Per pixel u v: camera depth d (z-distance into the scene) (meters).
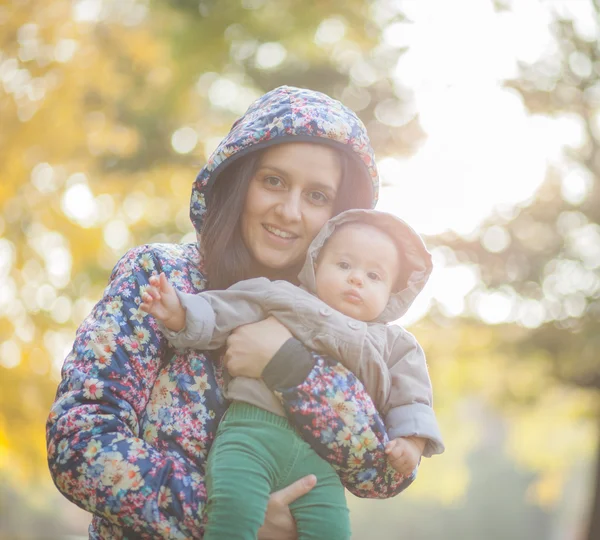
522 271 12.38
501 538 41.97
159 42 10.23
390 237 2.83
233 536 2.43
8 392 8.73
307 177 2.81
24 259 8.52
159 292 2.56
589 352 12.02
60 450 2.46
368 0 11.77
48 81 8.34
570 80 12.54
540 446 15.29
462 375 13.35
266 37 11.65
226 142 2.80
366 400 2.61
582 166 12.59
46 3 8.22
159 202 10.87
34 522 28.38
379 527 41.56
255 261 2.88
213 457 2.53
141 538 2.50
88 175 9.12
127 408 2.53
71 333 9.02
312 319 2.64
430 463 20.55
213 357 2.70
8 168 8.33
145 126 11.64
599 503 12.09
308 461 2.56
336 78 12.92
